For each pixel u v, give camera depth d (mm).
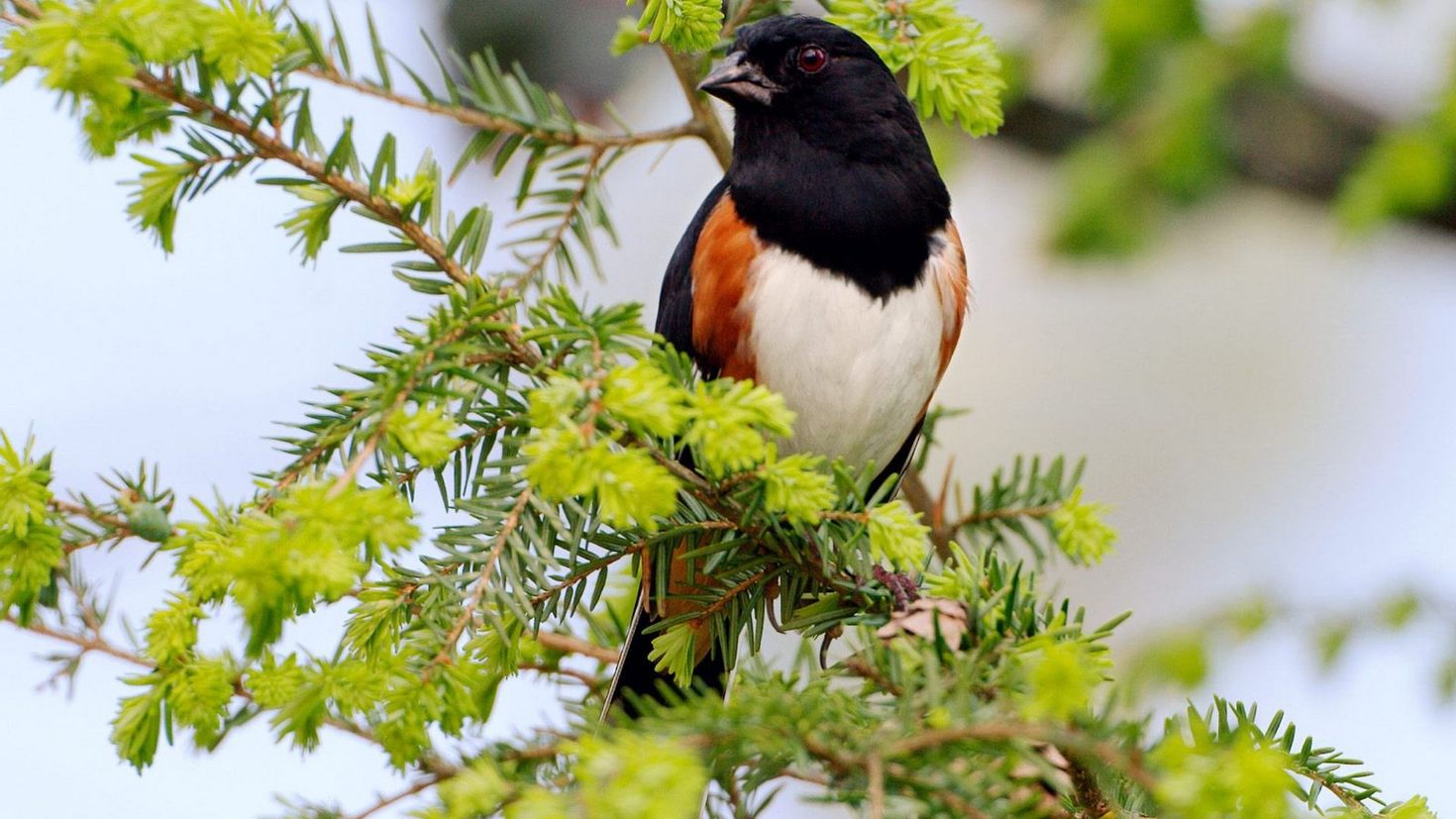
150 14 3775
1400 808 3777
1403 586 4016
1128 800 3781
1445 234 4137
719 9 3844
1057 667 3740
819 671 3781
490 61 3879
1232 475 4535
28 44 3768
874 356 3904
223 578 3766
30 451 3781
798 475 3791
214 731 3797
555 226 3902
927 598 3801
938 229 3916
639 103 4281
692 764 3516
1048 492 3885
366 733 3801
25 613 3787
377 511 3750
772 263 3902
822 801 3744
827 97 3908
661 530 3822
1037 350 4652
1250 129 4117
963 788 3748
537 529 3811
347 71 3854
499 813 3752
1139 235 4055
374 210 3812
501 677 3812
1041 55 4066
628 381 3764
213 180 3811
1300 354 4660
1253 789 3656
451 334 3789
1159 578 4445
